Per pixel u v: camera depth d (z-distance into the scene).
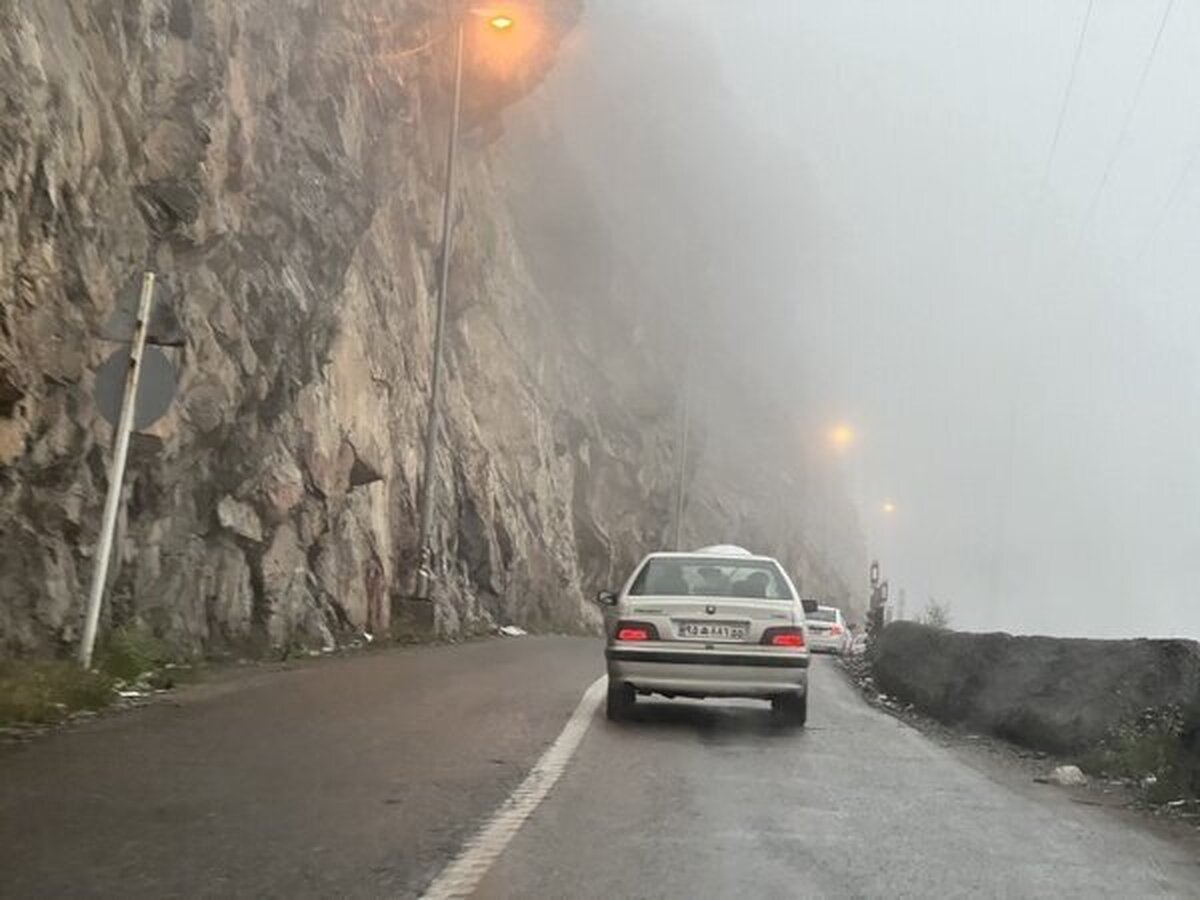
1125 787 9.74
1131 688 11.16
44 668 10.77
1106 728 11.02
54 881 5.31
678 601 11.98
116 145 14.36
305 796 7.37
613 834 6.83
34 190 12.05
